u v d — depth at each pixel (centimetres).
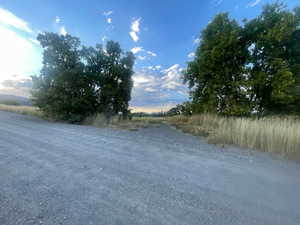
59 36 962
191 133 692
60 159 313
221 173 269
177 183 230
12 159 304
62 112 959
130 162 309
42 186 210
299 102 904
